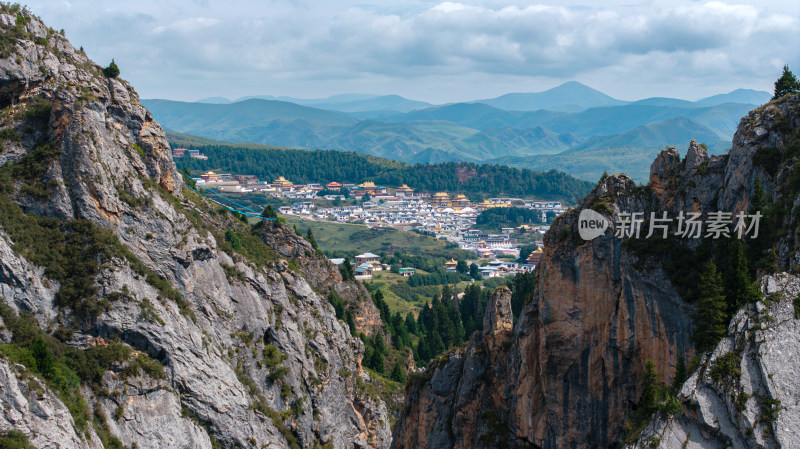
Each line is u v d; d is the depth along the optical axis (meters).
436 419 82.31
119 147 87.38
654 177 66.25
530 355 69.00
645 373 59.44
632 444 56.81
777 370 51.53
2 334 70.19
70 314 75.75
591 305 64.50
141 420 75.00
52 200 79.50
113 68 93.81
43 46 89.06
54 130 82.62
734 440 51.50
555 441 66.19
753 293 54.66
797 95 60.97
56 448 61.34
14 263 73.88
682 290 60.03
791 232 55.69
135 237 83.62
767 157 59.38
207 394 82.12
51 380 68.44
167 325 80.25
